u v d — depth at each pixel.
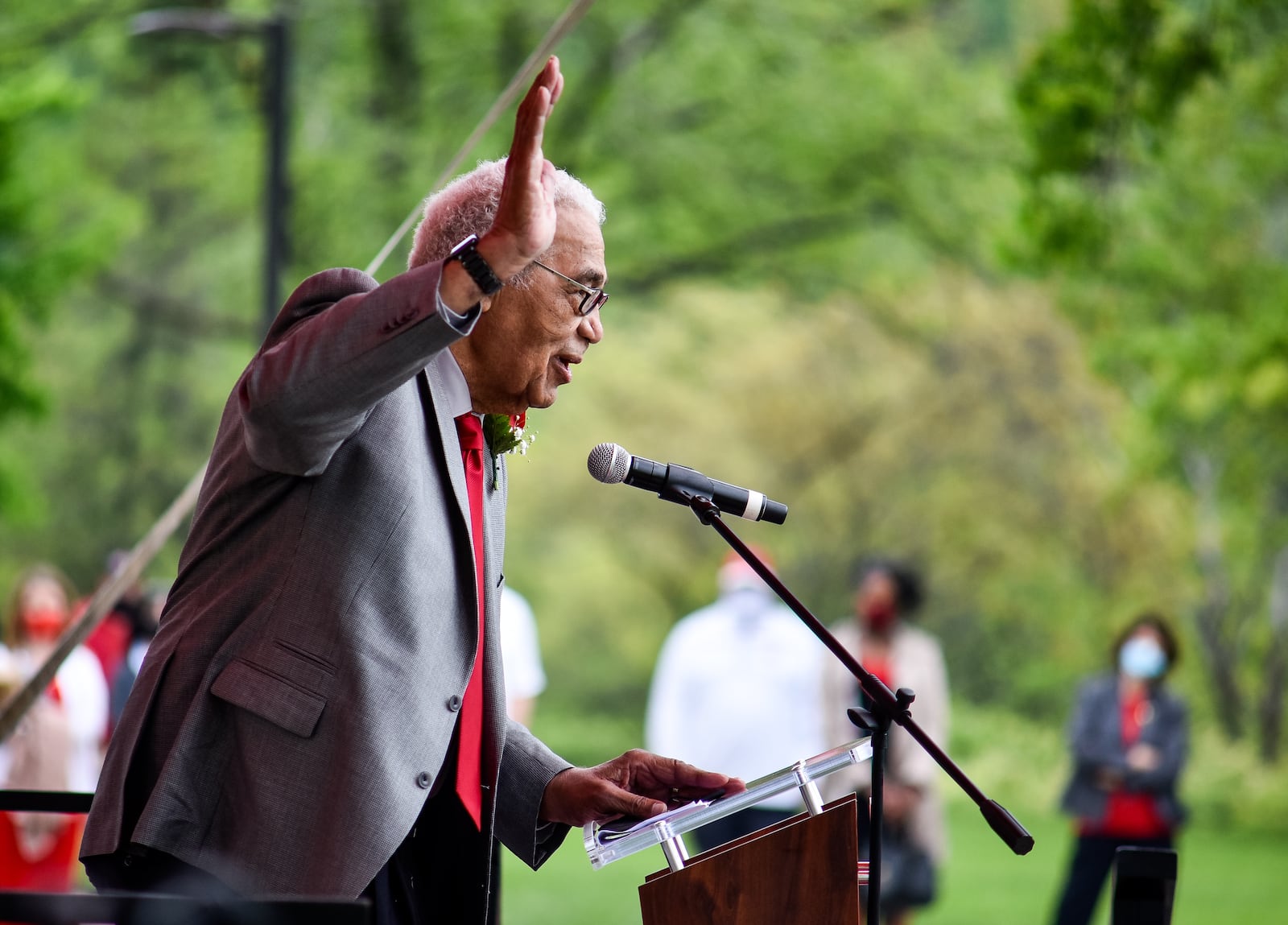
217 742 9.83
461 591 10.32
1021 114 28.06
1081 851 30.77
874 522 95.94
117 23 55.38
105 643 30.80
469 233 10.67
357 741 9.65
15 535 84.75
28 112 39.09
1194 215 50.06
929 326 76.50
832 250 63.62
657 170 60.31
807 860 10.16
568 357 10.85
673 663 29.92
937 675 29.50
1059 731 89.81
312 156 54.78
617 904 38.56
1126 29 26.98
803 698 29.41
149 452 83.56
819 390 90.06
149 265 72.00
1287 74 44.81
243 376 9.59
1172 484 70.69
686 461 92.62
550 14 57.03
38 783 25.34
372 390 9.21
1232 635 84.12
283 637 9.83
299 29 57.06
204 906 7.85
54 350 81.12
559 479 100.00
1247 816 73.06
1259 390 44.31
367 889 10.58
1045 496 91.31
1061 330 80.75
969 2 67.12
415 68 57.50
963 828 62.59
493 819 11.11
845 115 59.19
